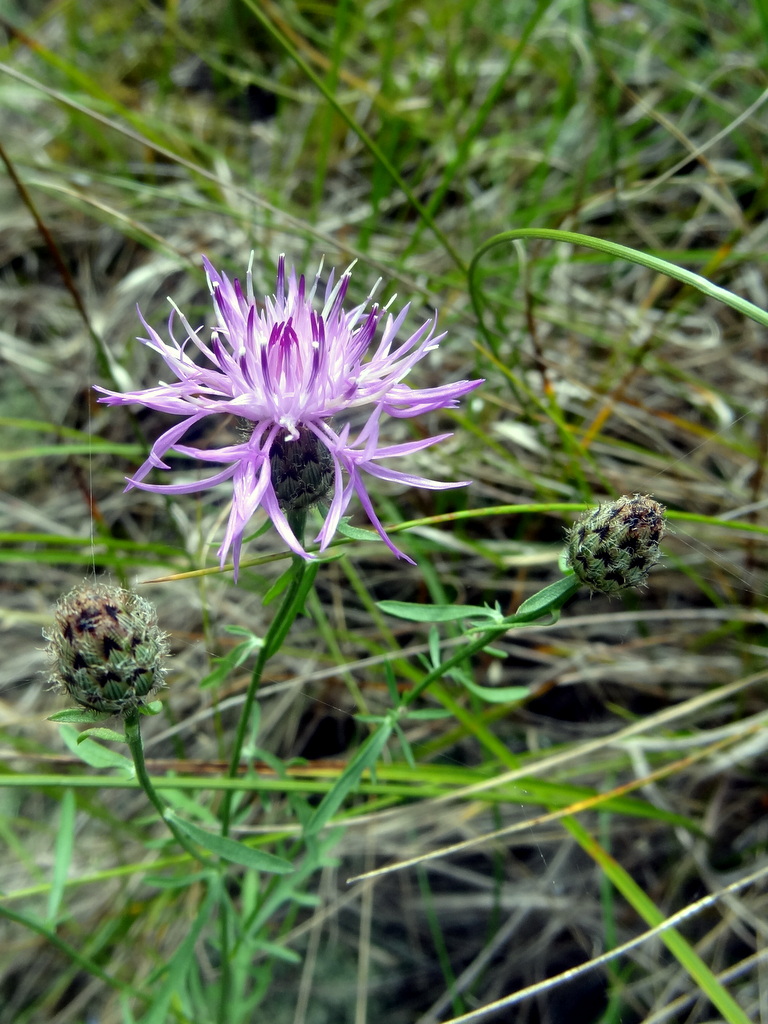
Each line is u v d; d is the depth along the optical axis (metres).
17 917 0.08
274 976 0.11
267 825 0.11
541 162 0.15
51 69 0.17
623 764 0.11
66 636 0.06
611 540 0.07
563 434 0.11
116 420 0.14
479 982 0.11
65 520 0.14
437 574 0.13
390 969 0.11
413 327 0.14
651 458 0.13
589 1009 0.11
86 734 0.07
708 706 0.12
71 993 0.11
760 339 0.14
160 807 0.07
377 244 0.15
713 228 0.15
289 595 0.07
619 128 0.16
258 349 0.07
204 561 0.11
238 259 0.15
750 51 0.16
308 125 0.16
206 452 0.06
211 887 0.08
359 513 0.13
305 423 0.07
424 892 0.11
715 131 0.16
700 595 0.13
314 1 0.18
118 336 0.15
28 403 0.15
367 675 0.12
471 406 0.13
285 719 0.12
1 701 0.12
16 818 0.11
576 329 0.14
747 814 0.12
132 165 0.16
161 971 0.08
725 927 0.11
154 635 0.07
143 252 0.16
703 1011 0.10
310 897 0.08
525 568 0.13
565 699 0.13
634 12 0.18
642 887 0.11
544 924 0.11
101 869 0.11
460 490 0.13
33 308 0.16
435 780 0.10
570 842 0.12
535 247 0.14
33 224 0.16
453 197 0.16
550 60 0.17
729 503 0.13
